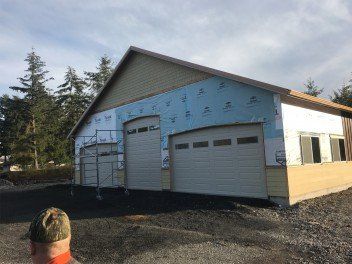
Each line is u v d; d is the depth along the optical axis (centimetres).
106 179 1877
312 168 1194
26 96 4388
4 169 4244
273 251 614
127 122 1725
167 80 1491
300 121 1166
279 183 1060
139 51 1606
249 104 1153
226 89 1230
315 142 1255
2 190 2238
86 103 4469
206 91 1305
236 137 1207
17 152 3644
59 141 3850
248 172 1161
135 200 1271
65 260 162
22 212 1163
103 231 799
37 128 4003
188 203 1118
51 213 165
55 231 159
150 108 1576
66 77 4562
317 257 577
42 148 3712
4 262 611
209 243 666
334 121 1453
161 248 642
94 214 1038
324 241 668
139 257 600
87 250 657
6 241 755
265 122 1106
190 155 1384
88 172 2045
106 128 1864
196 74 1352
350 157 1548
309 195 1151
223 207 1001
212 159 1291
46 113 4519
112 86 1831
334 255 583
